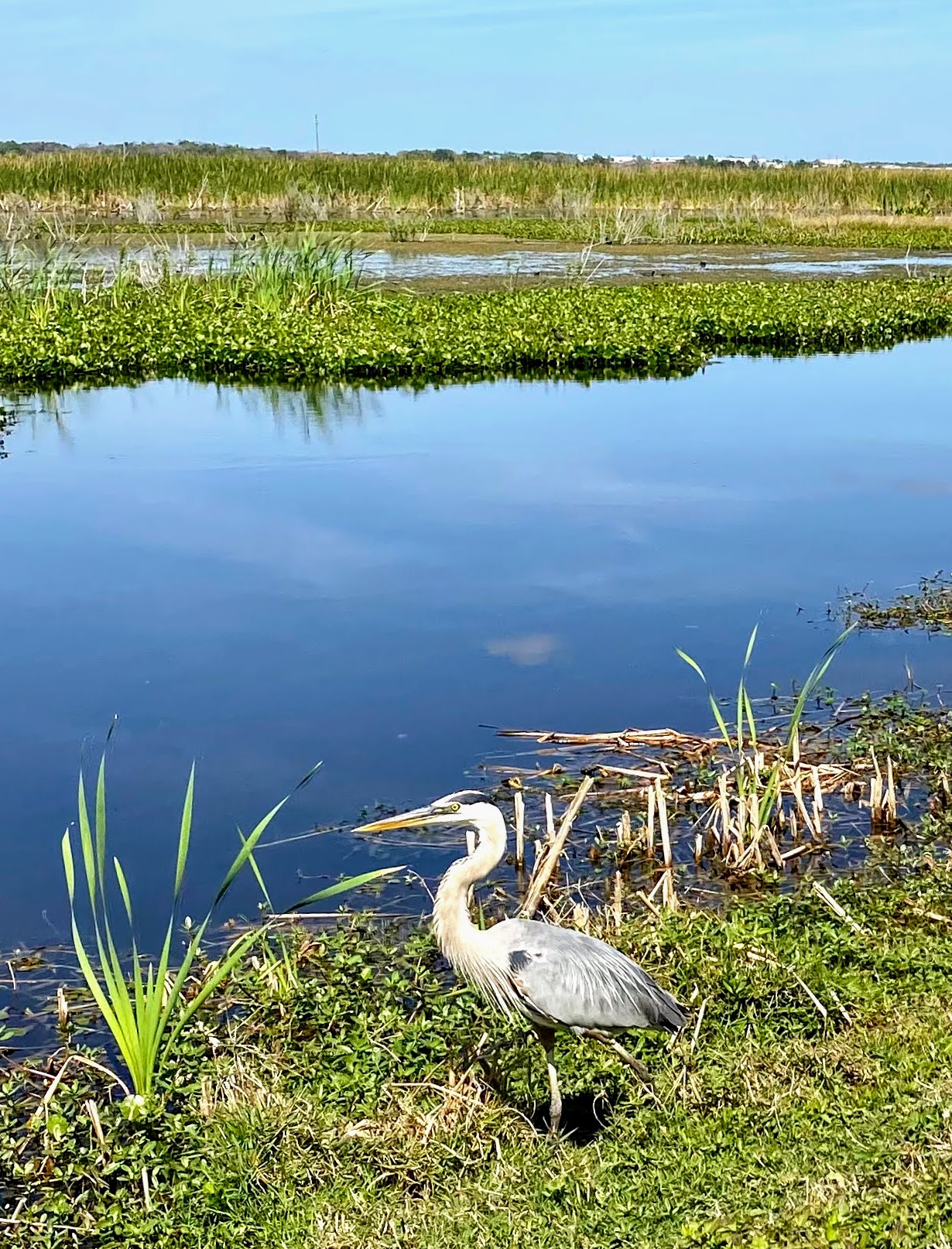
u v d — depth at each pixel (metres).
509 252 47.09
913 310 31.80
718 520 16.16
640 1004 5.85
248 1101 6.05
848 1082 6.02
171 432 20.56
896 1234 4.85
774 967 6.84
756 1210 5.14
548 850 8.38
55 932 8.08
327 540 15.31
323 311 28.92
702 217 60.28
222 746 10.38
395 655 12.10
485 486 17.61
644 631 12.69
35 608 13.18
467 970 5.95
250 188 55.00
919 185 63.19
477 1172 5.66
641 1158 5.62
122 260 30.47
